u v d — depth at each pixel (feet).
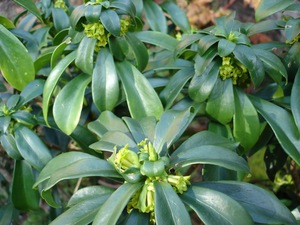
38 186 1.11
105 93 1.03
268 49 1.09
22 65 1.12
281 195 1.37
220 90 0.99
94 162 0.80
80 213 0.80
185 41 1.00
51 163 0.88
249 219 0.71
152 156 0.74
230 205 0.72
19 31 1.21
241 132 1.00
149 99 1.03
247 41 0.94
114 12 0.99
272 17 1.74
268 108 1.02
